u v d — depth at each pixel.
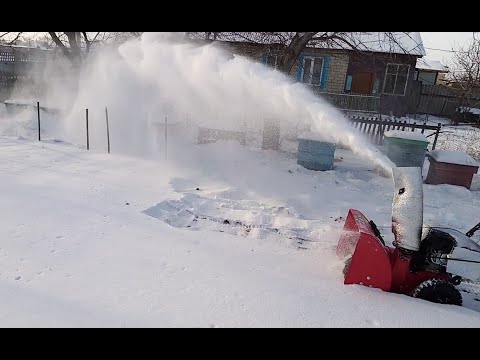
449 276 4.36
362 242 4.21
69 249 4.53
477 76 22.67
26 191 6.41
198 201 6.88
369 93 22.94
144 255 4.53
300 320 3.52
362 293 4.09
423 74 31.23
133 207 6.11
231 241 5.29
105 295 3.64
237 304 3.68
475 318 3.80
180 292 3.80
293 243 5.46
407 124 14.66
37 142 10.59
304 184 9.36
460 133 20.52
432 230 4.55
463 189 10.12
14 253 4.32
